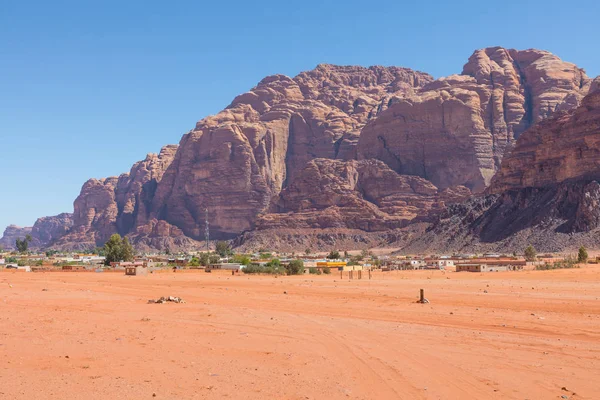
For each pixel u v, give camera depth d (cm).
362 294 5575
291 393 1606
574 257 14738
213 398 1558
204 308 4131
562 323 3073
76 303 4609
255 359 2105
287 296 5409
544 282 7306
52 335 2730
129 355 2188
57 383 1725
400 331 2816
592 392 1616
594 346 2352
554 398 1554
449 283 7512
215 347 2372
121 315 3659
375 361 2047
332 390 1634
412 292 5725
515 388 1653
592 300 4459
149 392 1619
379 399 1541
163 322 3262
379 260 18188
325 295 5522
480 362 2023
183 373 1864
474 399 1539
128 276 11806
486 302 4425
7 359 2102
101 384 1714
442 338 2575
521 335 2661
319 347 2356
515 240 19600
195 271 14250
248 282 8744
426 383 1712
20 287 7156
